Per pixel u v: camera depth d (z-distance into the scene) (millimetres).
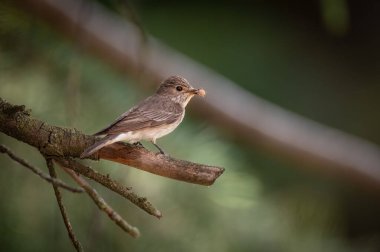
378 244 11477
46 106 9547
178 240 9289
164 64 12039
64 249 8820
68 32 10383
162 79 11930
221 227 9586
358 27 15633
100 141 6141
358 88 14750
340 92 14359
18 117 5961
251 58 13500
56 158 5922
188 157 9969
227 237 9594
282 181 12969
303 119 13008
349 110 14383
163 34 13180
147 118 9438
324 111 14047
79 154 6148
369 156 13062
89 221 8859
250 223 9891
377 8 16078
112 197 9039
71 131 6129
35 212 8867
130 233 5574
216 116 12406
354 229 15094
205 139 10391
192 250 9328
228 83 12734
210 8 13539
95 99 10086
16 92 9539
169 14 13375
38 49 9836
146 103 9750
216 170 6012
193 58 13211
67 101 8445
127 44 11102
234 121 12438
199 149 10125
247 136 12633
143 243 9141
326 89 14195
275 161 12969
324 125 13992
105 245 8930
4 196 8805
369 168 12977
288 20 14117
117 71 11188
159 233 9242
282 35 13945
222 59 13305
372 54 15266
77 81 8586
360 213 14984
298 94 13867
